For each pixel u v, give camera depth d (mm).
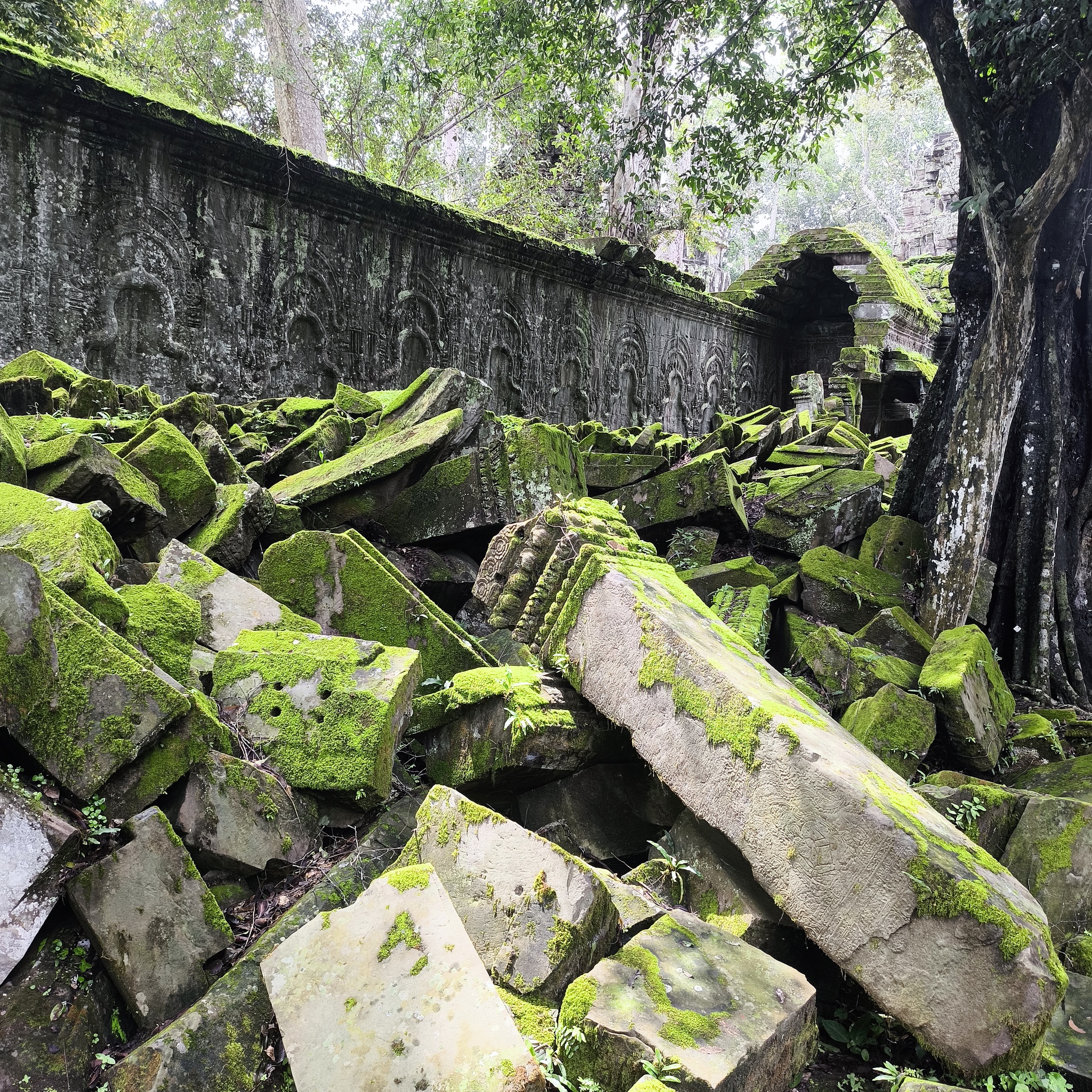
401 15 16312
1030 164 7551
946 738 5172
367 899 2570
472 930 2826
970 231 8109
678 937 2924
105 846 2760
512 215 20766
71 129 8930
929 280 30438
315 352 11859
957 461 7258
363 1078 2268
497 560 4645
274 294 11211
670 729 3461
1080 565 7938
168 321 10008
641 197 14320
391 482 5699
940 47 7191
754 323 24359
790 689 3994
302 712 3406
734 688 3275
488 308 14867
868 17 10172
